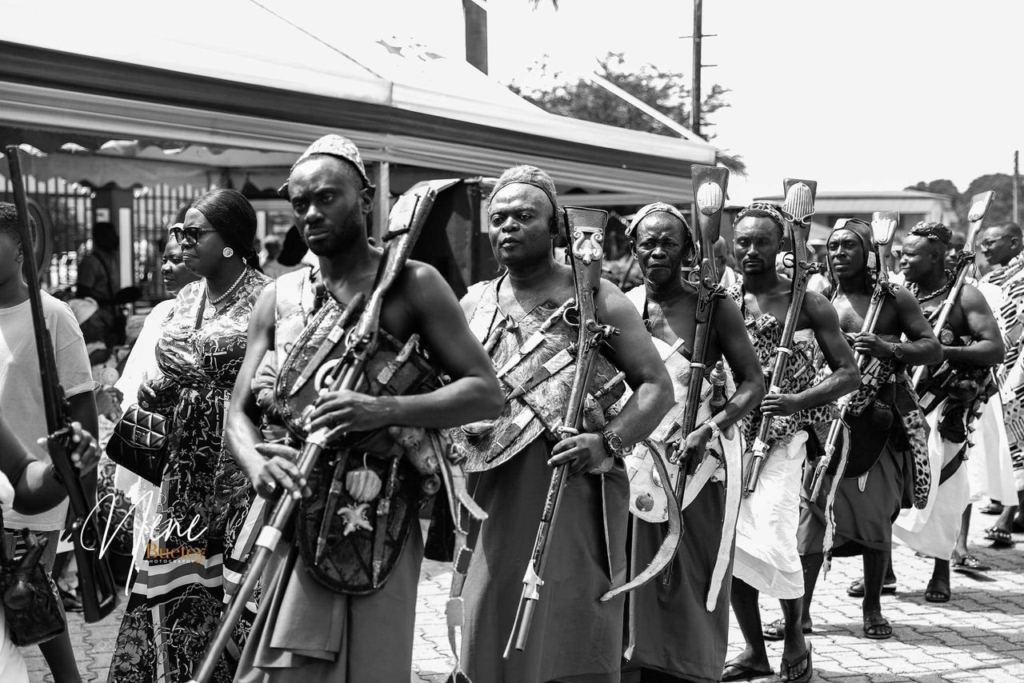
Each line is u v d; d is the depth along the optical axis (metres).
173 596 4.13
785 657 5.28
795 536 5.31
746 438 5.34
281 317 3.06
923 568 7.80
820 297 5.49
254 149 6.94
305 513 2.91
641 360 3.81
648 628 4.56
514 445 3.74
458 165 8.14
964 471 6.82
